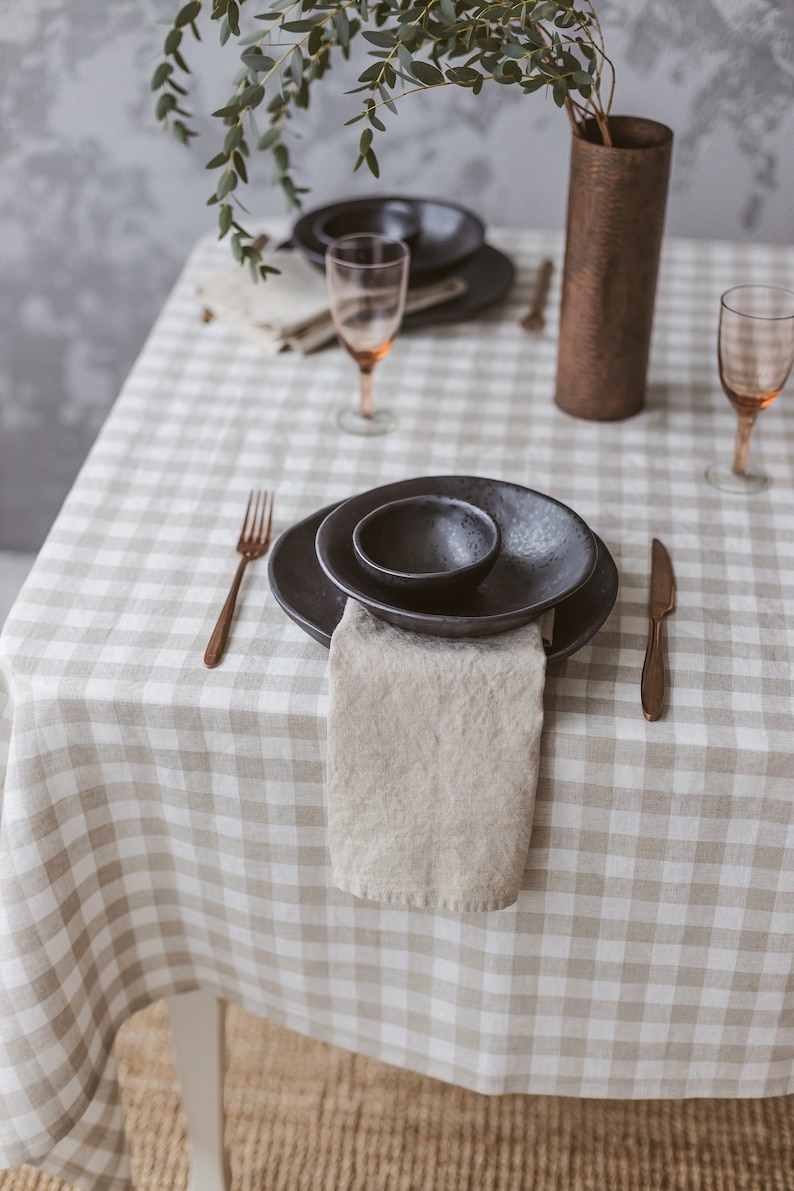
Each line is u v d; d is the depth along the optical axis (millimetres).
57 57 1686
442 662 778
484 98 1641
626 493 1040
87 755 866
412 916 902
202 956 1007
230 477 1061
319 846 886
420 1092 1396
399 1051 998
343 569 840
